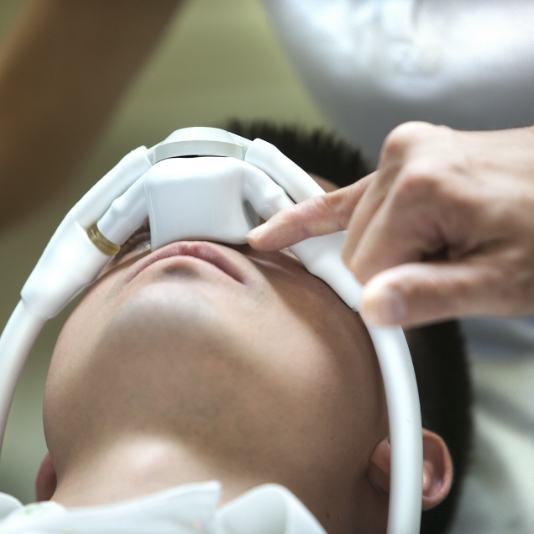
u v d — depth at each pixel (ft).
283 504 1.92
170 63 5.46
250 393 2.22
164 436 2.22
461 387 3.51
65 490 2.27
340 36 4.11
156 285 2.28
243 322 2.27
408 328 3.32
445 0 3.92
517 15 3.79
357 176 3.61
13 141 4.74
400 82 3.98
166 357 2.21
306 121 4.82
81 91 4.72
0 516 2.24
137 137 5.25
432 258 1.96
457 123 3.95
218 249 2.39
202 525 1.87
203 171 2.39
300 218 2.30
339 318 2.45
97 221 2.65
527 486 3.61
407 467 2.26
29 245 5.04
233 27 5.50
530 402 3.91
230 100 5.29
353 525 2.50
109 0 4.49
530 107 3.83
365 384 2.42
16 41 4.50
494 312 1.79
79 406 2.35
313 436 2.27
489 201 1.80
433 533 3.25
